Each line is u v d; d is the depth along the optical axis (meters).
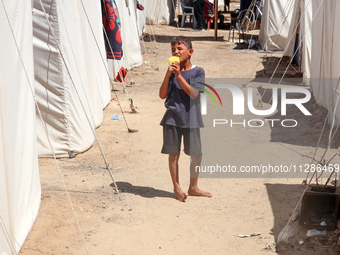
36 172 4.40
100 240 4.04
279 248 3.92
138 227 4.33
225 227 4.34
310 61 10.77
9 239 3.36
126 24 12.82
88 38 7.57
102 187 5.30
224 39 20.06
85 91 7.13
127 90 11.08
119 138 7.38
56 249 3.81
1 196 3.34
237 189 5.28
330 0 8.13
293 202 4.80
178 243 4.04
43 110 6.28
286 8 15.68
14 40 3.58
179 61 4.47
